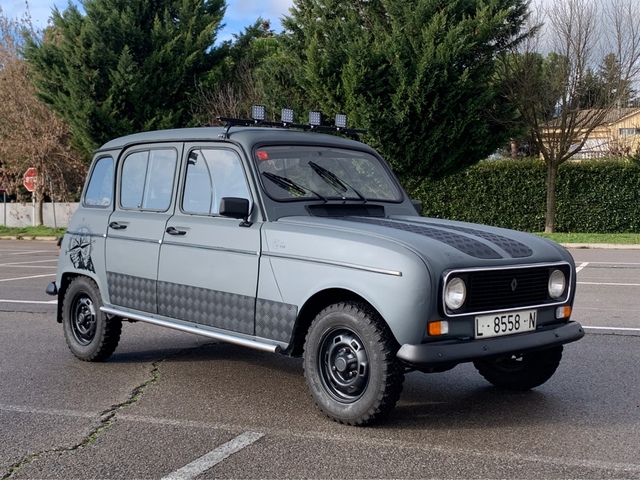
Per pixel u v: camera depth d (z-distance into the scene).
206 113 27.00
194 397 5.90
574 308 10.12
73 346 7.23
